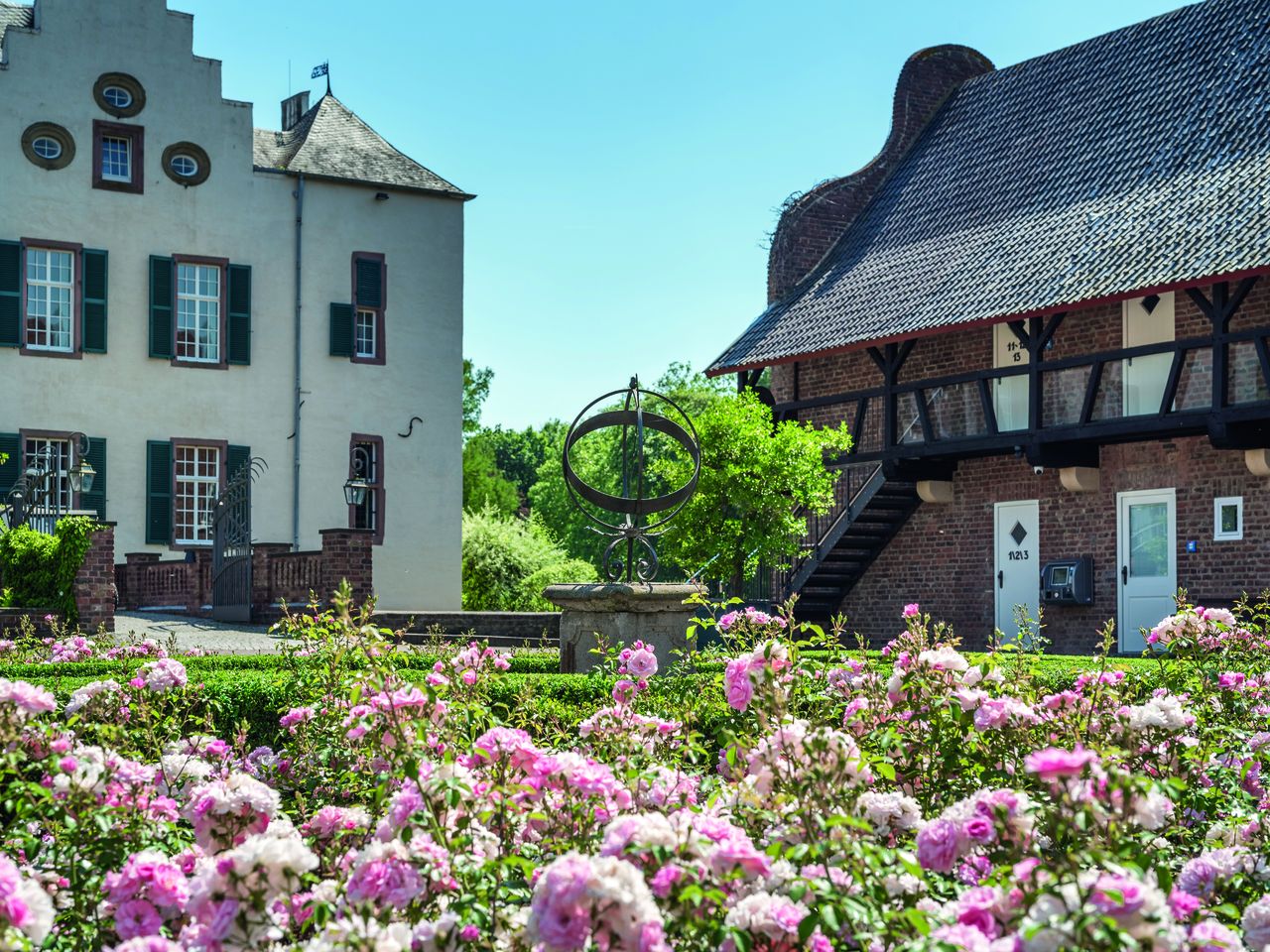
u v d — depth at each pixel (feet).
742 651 20.85
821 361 82.58
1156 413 63.26
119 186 89.71
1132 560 67.15
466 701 16.26
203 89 92.38
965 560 74.84
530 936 9.03
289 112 107.34
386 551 96.32
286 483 93.66
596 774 12.85
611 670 27.20
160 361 90.43
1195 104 74.23
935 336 75.87
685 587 34.17
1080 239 70.38
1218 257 60.34
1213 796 15.65
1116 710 16.46
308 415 94.53
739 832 10.75
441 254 99.35
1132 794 10.17
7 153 86.84
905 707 15.52
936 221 82.69
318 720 17.81
